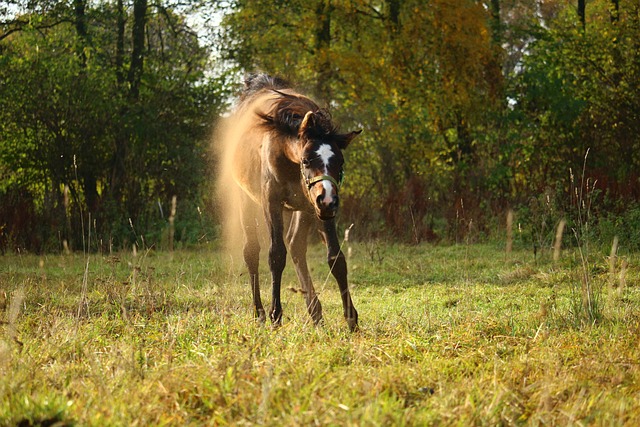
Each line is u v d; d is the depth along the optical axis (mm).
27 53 18266
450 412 3781
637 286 9016
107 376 4512
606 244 12406
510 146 17891
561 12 26312
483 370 4781
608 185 14266
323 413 3713
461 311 7609
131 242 16328
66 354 5262
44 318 6730
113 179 17266
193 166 17812
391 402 3863
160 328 6234
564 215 13266
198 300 8133
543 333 5723
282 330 6047
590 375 4668
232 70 19609
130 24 20281
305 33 20297
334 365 4957
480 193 16688
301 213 7148
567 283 9461
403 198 16453
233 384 4148
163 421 3670
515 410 3910
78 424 3561
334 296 9203
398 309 8023
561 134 17594
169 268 11562
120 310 7441
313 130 6258
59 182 16875
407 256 13016
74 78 17266
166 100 18266
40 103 16844
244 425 3619
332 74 20125
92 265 12312
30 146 17188
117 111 17516
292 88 8672
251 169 7395
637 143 16547
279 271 6801
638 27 17156
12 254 14602
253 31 20172
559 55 18562
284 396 3945
